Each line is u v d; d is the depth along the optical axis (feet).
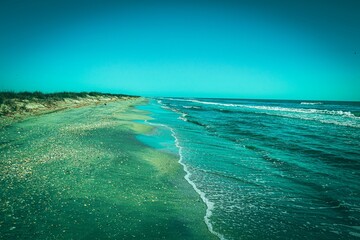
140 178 28.12
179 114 125.18
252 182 29.48
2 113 66.59
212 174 31.81
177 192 25.23
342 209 22.98
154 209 21.06
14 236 15.61
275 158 40.86
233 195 25.44
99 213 19.36
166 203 22.47
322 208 23.17
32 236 15.76
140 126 68.23
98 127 59.57
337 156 42.55
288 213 22.02
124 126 64.39
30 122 59.72
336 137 62.13
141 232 17.37
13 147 36.50
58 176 26.14
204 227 18.85
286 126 83.56
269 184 28.94
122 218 19.01
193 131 67.92
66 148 37.70
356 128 79.77
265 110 178.40
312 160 40.09
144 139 51.19
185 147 46.96
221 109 185.88
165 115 114.11
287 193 26.45
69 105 113.09
